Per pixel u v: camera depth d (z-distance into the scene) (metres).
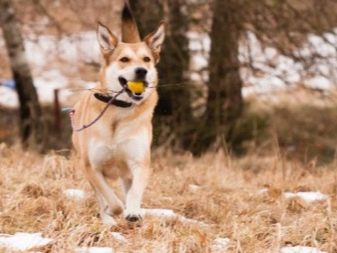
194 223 8.35
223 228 8.37
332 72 15.67
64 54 21.64
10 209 8.55
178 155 15.10
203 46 16.19
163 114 16.05
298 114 17.95
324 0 15.51
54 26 19.11
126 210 8.24
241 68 16.02
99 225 7.84
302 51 15.57
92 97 8.61
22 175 10.27
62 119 19.47
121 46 8.66
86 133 8.57
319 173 12.35
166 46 15.64
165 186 10.47
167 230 7.80
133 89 8.28
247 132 16.42
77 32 19.09
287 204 9.45
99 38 8.73
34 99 17.84
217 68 15.79
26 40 20.97
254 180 11.78
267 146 16.70
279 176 11.59
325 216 8.54
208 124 16.19
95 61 18.41
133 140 8.47
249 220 8.70
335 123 17.83
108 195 8.49
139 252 7.17
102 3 18.61
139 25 15.41
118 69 8.48
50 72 22.11
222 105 16.14
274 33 15.43
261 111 17.91
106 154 8.50
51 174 10.52
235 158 15.37
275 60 15.84
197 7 15.64
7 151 12.51
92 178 8.59
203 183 11.21
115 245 7.43
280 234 7.65
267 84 16.00
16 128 19.77
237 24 15.34
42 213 8.67
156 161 12.89
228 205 9.51
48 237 7.69
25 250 7.21
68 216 8.24
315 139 17.34
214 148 15.07
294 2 15.57
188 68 16.05
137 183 8.43
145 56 8.63
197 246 7.31
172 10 15.62
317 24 15.50
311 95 17.52
